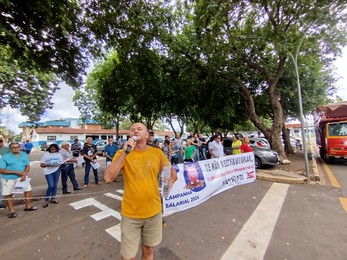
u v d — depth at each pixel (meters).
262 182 7.02
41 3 5.45
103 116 26.75
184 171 4.71
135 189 2.11
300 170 8.95
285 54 9.23
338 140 10.86
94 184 7.68
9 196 4.60
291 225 3.88
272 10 8.55
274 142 11.34
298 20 8.25
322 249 3.10
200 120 20.27
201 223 3.99
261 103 16.08
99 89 17.55
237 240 3.37
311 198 5.43
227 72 12.79
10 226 4.09
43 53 7.39
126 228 2.11
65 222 4.22
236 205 4.93
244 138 8.15
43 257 3.01
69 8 6.67
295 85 13.70
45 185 8.16
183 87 14.88
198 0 8.96
